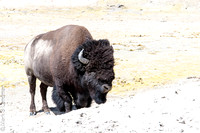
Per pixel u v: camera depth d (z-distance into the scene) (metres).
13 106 37.38
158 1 184.12
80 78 26.72
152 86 45.09
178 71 55.28
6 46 89.38
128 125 17.88
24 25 128.75
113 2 186.38
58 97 29.53
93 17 153.88
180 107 19.09
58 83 29.12
